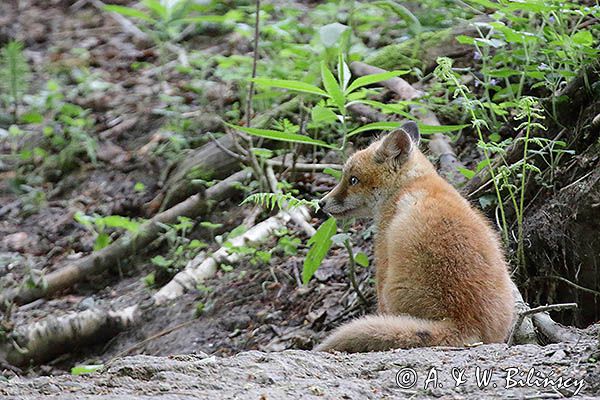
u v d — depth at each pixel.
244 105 17.08
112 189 16.75
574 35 11.76
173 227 14.74
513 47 14.16
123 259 14.76
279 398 6.30
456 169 12.87
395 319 8.71
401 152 10.62
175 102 18.06
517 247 11.54
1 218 16.84
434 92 14.79
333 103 12.34
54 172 17.75
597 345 6.93
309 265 11.61
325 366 7.24
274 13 20.67
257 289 13.04
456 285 8.92
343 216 11.00
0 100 20.45
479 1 11.98
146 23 23.11
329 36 13.73
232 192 15.27
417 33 15.87
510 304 9.24
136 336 13.11
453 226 9.21
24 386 6.90
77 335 13.05
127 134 18.12
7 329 12.95
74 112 18.50
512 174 12.03
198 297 13.34
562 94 12.26
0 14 25.20
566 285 11.33
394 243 9.48
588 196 10.98
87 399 6.27
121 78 20.53
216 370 7.11
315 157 15.00
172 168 16.48
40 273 14.59
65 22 24.25
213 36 20.80
